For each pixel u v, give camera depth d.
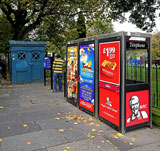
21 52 10.48
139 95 4.24
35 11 14.48
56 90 8.55
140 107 4.28
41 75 11.11
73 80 6.19
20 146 3.50
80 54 5.59
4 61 13.13
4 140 3.73
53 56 9.00
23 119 4.95
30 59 10.74
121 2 10.41
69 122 4.73
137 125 4.26
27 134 4.02
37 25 15.27
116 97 4.18
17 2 14.91
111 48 4.22
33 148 3.43
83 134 4.03
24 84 10.55
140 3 10.07
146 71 4.41
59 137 3.88
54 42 16.81
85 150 3.38
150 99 4.41
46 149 3.40
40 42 11.19
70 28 14.69
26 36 18.23
